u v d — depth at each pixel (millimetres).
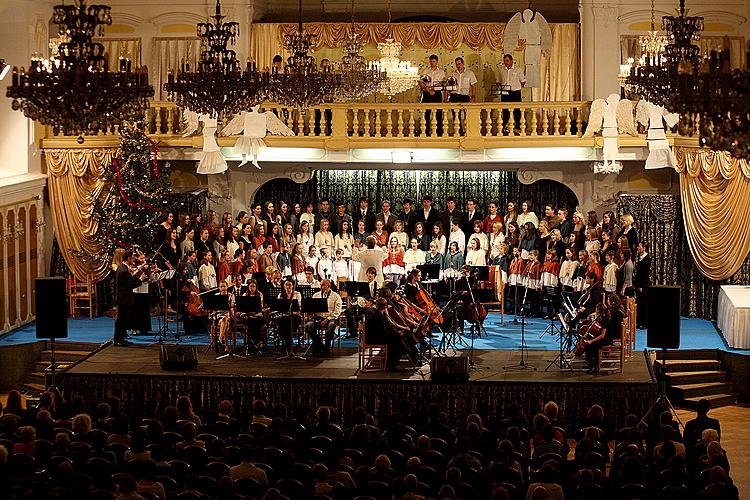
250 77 18875
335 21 31641
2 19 27203
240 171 29000
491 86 30141
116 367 21078
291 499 12438
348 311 23078
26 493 12039
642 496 12617
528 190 29656
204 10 29219
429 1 31578
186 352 20922
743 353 23250
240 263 25266
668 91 18984
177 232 26625
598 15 28438
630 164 28391
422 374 20594
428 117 29188
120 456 14430
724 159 26672
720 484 12305
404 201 29297
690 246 27281
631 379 20219
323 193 30078
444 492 12109
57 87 15617
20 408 16594
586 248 25859
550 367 21234
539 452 15203
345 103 27469
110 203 26375
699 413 16984
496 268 26031
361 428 15273
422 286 24250
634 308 22875
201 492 12430
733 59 28375
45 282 20266
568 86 29297
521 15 27844
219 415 16453
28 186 26844
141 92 16031
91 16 15875
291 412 20219
